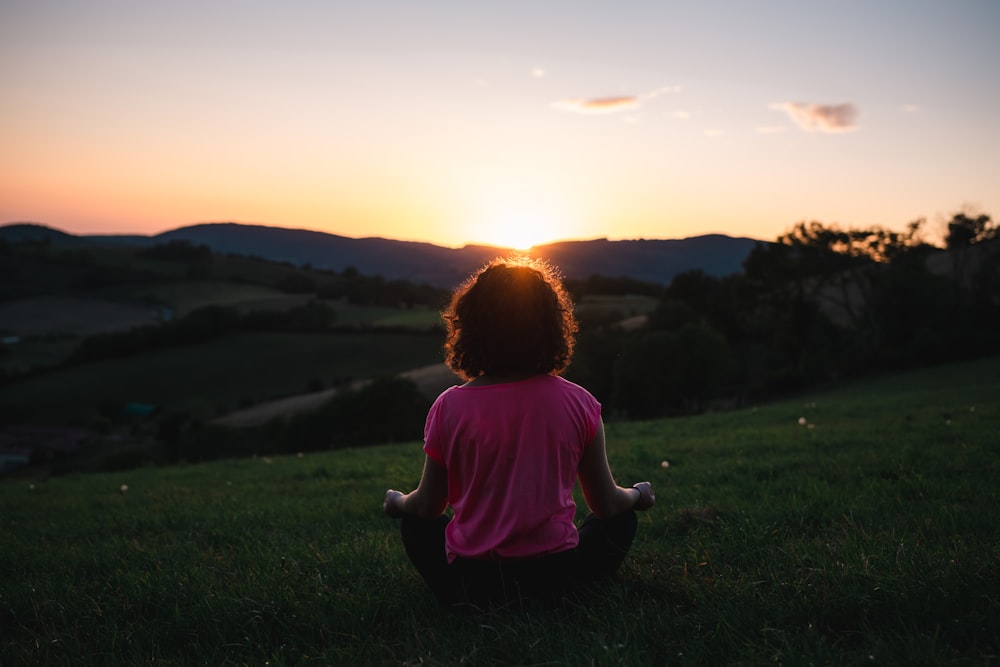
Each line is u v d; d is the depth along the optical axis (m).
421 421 54.28
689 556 3.54
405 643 2.52
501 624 2.43
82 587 3.77
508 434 2.47
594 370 63.22
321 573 3.63
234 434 56.62
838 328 72.25
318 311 117.06
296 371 93.44
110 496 9.40
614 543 2.72
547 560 2.51
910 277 63.00
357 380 85.38
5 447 72.19
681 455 8.89
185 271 173.25
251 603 3.08
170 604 3.29
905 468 6.09
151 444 70.88
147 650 2.80
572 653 2.18
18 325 130.12
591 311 102.62
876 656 2.00
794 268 70.75
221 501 7.66
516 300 2.55
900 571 2.76
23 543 5.75
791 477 6.30
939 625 2.21
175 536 5.62
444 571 2.71
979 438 7.81
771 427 12.34
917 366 55.16
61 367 102.88
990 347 52.56
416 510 2.73
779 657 2.06
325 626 2.82
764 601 2.62
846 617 2.44
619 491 2.71
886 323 65.12
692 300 91.38
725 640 2.30
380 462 10.80
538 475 2.48
